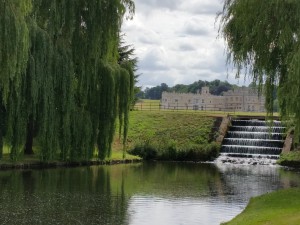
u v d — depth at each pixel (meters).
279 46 20.23
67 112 32.78
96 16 33.50
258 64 21.31
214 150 49.16
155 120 58.22
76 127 34.28
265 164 45.44
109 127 36.59
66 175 31.61
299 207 17.31
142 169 38.78
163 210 21.03
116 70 37.12
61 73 32.22
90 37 33.53
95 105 35.84
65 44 32.84
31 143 37.47
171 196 24.97
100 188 26.94
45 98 31.06
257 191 27.44
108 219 18.84
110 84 36.12
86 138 34.78
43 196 23.53
